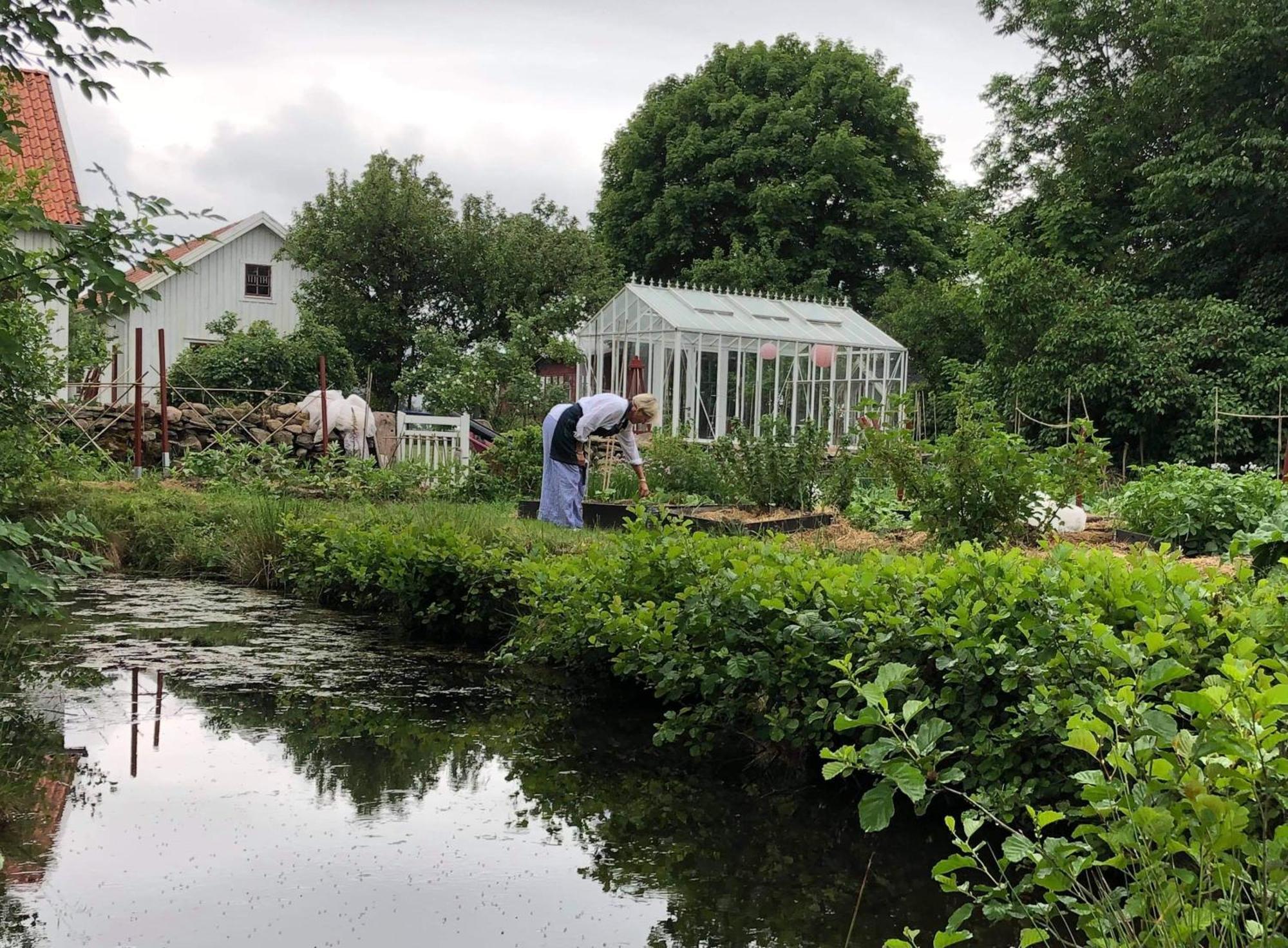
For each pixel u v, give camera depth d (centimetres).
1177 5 2397
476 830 380
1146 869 215
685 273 3384
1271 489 833
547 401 2030
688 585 515
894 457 724
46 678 585
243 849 354
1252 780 208
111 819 378
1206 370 2030
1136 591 376
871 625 415
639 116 3619
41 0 379
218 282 3108
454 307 2908
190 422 1586
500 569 690
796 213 3303
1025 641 376
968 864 238
